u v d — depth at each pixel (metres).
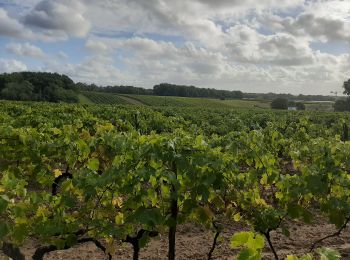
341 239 7.04
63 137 6.25
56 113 17.91
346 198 4.90
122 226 4.35
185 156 4.24
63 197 4.20
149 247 6.43
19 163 6.54
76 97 72.06
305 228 7.52
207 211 4.33
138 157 4.25
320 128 17.33
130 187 4.04
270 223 4.54
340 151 5.89
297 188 4.53
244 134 6.90
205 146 4.58
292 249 6.54
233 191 4.80
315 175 4.59
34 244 6.14
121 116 18.64
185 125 17.50
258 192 5.22
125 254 6.14
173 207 4.35
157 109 31.92
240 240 2.18
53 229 4.06
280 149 10.48
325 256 2.14
